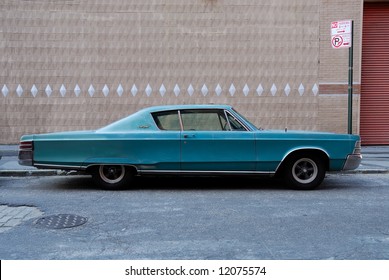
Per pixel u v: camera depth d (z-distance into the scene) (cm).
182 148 767
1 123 1341
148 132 771
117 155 769
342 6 1358
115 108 1350
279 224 578
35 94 1339
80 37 1334
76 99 1347
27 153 768
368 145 1448
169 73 1352
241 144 770
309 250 475
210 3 1344
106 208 663
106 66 1344
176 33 1345
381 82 1443
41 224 577
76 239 516
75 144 768
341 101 1375
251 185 850
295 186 803
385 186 852
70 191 789
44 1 1322
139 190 798
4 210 650
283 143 776
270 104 1368
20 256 457
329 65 1369
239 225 573
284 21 1358
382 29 1434
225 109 791
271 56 1361
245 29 1354
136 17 1339
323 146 782
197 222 587
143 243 501
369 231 548
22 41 1328
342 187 838
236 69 1359
